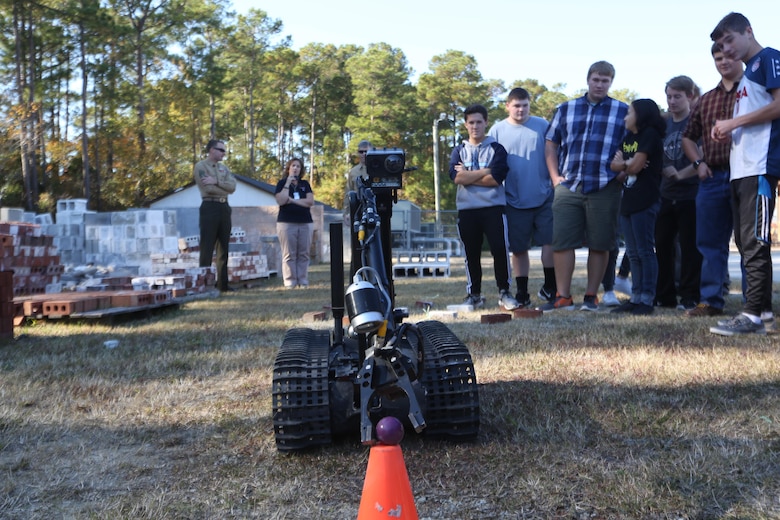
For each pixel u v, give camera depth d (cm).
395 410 360
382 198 387
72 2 5047
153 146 5612
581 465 326
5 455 374
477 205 855
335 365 366
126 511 299
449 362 358
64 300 857
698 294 809
